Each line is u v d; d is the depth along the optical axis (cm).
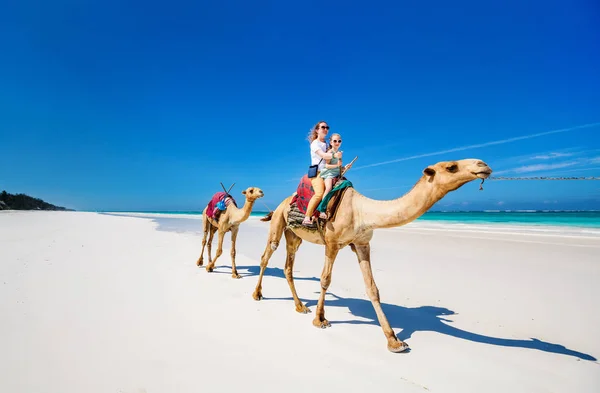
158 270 814
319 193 471
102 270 776
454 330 456
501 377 334
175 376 322
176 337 414
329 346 404
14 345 373
